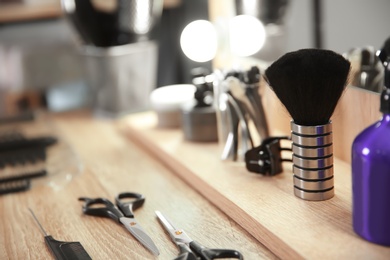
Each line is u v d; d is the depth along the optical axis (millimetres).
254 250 833
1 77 1830
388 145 730
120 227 930
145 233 880
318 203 894
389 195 734
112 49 1499
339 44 1074
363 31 1004
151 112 1526
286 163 1079
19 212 1016
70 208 1016
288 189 956
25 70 1821
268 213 874
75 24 1497
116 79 1515
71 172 1181
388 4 941
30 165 1228
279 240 797
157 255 831
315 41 1135
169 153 1190
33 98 1876
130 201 1014
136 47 1523
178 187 1090
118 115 1548
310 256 746
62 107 1887
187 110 1248
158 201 1026
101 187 1104
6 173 1192
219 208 979
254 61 1320
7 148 1300
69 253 833
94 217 974
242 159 1114
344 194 916
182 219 950
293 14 1182
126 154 1295
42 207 1027
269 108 1112
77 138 1433
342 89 842
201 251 799
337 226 815
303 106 856
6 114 1775
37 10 1739
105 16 1464
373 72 980
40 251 875
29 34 1811
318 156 886
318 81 817
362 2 1000
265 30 1263
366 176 748
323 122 880
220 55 1460
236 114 1104
